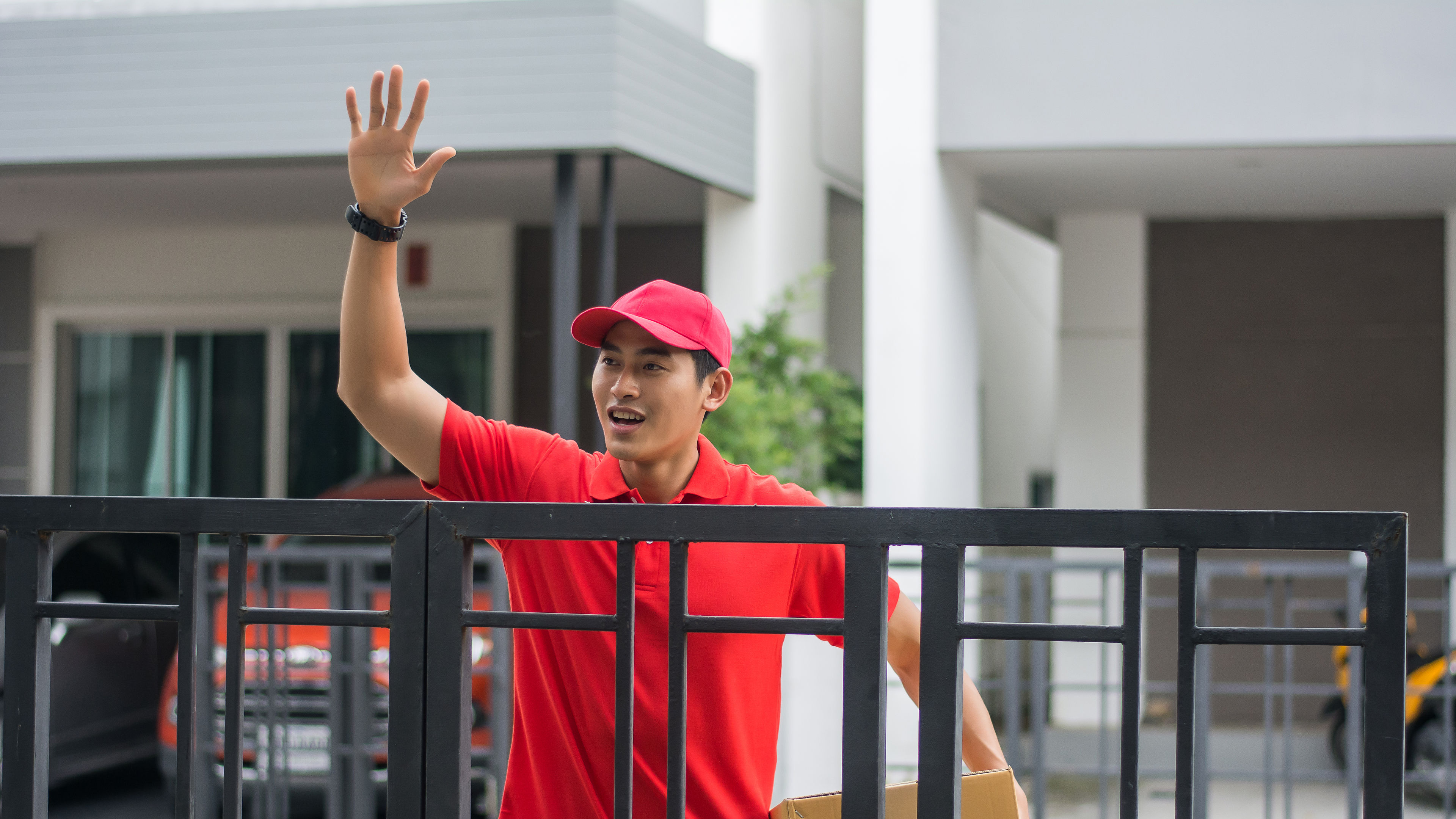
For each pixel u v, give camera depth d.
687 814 2.73
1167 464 12.63
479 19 8.87
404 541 2.41
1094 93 9.23
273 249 13.78
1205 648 7.65
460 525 2.39
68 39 9.22
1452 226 12.03
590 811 2.76
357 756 7.02
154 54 9.14
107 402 14.28
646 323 2.79
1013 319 17.11
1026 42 9.32
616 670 2.36
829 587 2.95
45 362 14.04
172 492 14.13
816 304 10.73
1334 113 8.97
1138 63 9.17
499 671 7.18
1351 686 7.33
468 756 2.41
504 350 13.28
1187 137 9.12
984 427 16.20
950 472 9.94
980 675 10.81
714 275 10.52
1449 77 8.84
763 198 10.46
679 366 2.87
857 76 12.91
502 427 3.05
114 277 13.99
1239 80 9.06
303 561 9.67
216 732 7.61
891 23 9.53
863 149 13.05
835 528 2.30
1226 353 12.58
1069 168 10.15
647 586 2.75
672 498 3.00
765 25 10.55
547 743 2.82
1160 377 12.66
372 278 2.82
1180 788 2.20
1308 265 12.50
